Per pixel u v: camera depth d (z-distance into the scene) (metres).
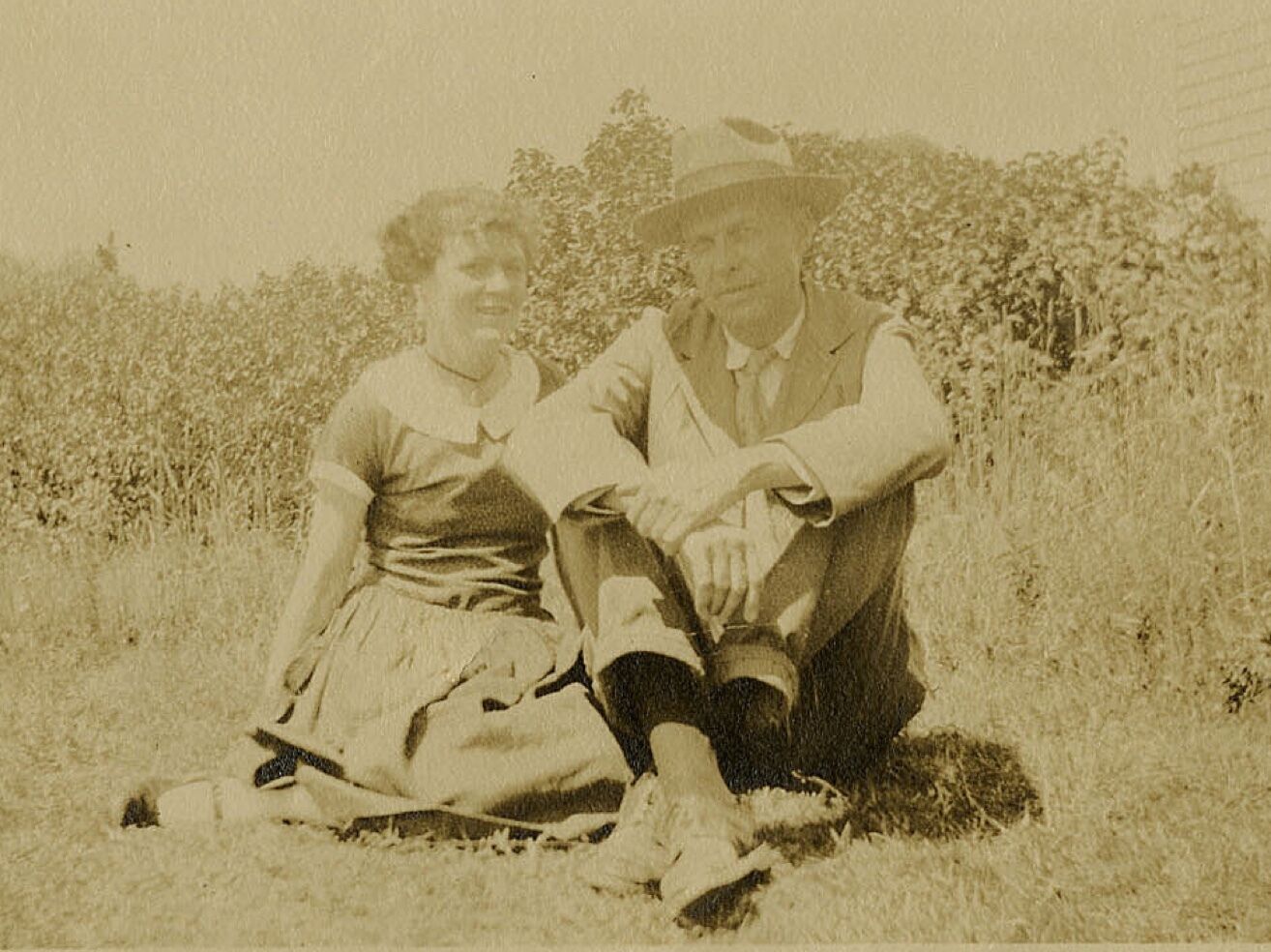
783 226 2.42
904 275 4.68
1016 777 2.59
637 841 2.16
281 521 5.09
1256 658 3.02
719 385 2.47
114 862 2.30
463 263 2.69
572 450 2.25
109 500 5.11
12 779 2.78
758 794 2.56
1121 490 3.68
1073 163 4.53
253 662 3.80
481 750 2.39
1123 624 3.19
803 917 2.01
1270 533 3.37
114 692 3.54
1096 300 4.61
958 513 4.05
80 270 5.36
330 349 5.11
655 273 4.48
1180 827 2.29
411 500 2.69
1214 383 4.09
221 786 2.53
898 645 2.49
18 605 4.25
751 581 2.11
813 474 2.13
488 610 2.69
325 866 2.27
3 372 5.59
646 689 2.15
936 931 1.96
